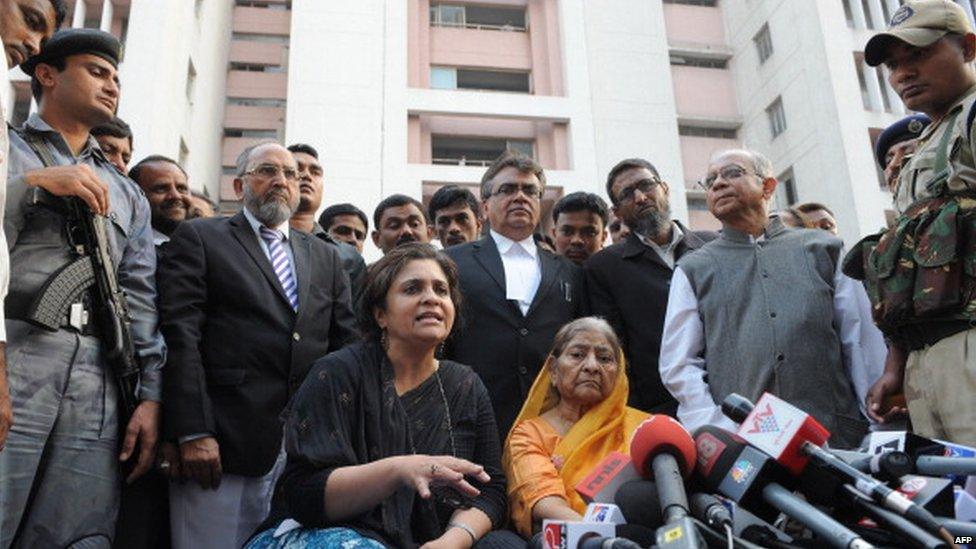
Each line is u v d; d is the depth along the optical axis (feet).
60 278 8.02
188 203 13.41
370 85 56.54
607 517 5.57
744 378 9.67
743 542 4.45
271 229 11.12
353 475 6.56
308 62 56.24
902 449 5.41
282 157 11.19
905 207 8.63
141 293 9.37
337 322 11.05
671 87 61.41
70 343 8.04
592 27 61.82
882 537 4.60
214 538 8.96
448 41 61.72
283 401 9.73
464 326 10.61
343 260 12.63
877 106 53.11
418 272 8.27
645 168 13.05
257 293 10.02
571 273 12.49
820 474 4.92
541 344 11.09
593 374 9.44
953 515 4.73
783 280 10.08
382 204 15.98
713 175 11.07
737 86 65.31
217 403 9.38
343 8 58.44
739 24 65.26
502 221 12.34
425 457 6.50
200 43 57.62
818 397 9.35
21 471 7.43
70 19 45.01
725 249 10.78
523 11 64.49
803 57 56.44
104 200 8.30
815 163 54.44
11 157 8.47
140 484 9.21
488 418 8.46
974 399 7.19
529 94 60.70
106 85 9.43
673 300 10.74
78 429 8.02
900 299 7.96
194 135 55.26
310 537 6.62
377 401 7.59
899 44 8.41
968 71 8.33
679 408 10.04
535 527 8.33
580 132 58.49
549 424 9.63
